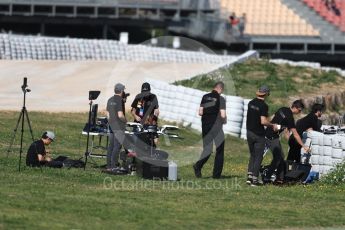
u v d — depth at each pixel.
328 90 145.62
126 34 173.38
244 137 110.12
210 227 55.88
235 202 64.62
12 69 144.12
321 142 76.62
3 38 155.25
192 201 63.78
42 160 73.44
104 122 78.00
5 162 75.00
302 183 74.19
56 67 148.38
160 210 59.44
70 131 98.94
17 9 197.75
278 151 73.31
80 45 162.75
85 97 127.25
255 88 139.88
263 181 73.94
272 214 61.31
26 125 99.81
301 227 58.22
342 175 74.12
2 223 51.66
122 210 58.22
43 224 52.31
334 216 62.09
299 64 159.75
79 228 52.31
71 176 70.19
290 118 73.50
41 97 125.00
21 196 59.62
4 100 120.38
